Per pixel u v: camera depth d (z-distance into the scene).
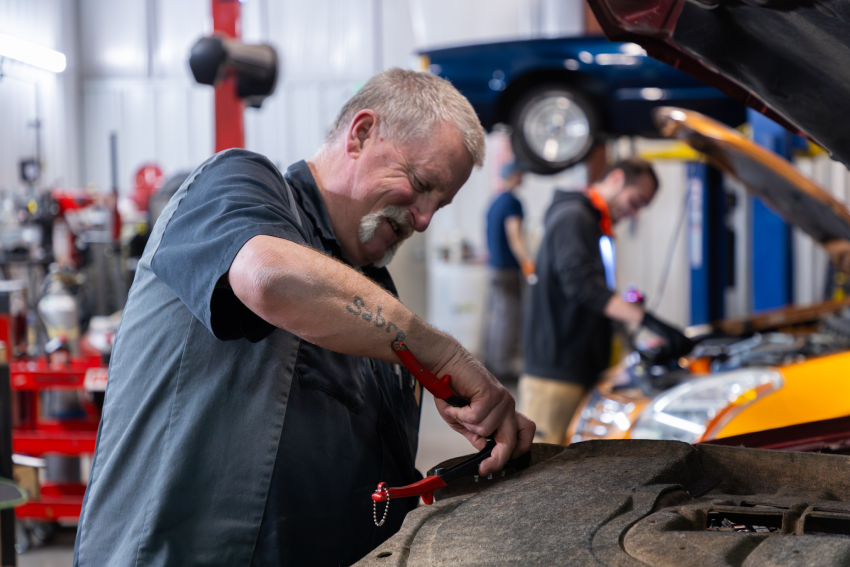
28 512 2.85
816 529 0.77
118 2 8.44
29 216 3.71
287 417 0.95
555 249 2.78
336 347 0.83
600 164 5.09
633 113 4.20
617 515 0.79
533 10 6.93
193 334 0.94
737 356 2.72
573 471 0.93
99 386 2.85
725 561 0.66
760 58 0.97
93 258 3.97
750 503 0.84
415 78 1.07
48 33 8.12
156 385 0.94
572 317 2.80
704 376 2.25
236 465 0.92
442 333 0.89
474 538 0.76
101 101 8.55
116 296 4.06
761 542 0.70
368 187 1.06
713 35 0.98
